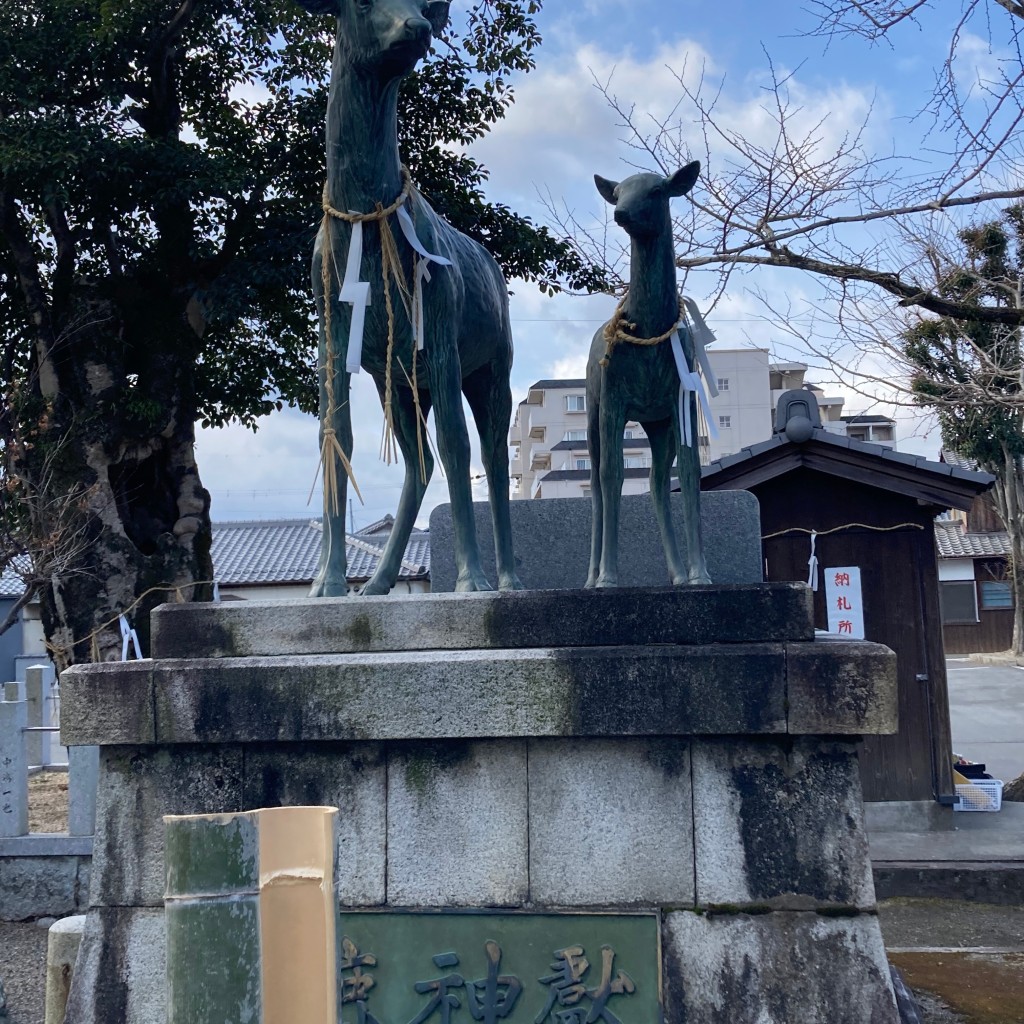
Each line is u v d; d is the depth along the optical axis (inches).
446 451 165.3
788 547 366.3
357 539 1039.0
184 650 154.2
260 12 463.8
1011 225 362.9
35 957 254.5
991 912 285.6
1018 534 1024.9
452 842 141.5
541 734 138.8
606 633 146.3
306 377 556.1
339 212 160.1
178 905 61.1
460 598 149.3
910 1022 152.8
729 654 137.2
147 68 479.2
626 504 253.1
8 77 427.5
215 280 462.0
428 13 159.0
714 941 135.4
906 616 357.1
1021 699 791.1
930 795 348.5
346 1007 138.4
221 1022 59.9
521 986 136.9
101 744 146.4
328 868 65.1
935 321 350.0
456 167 494.0
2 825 293.3
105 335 478.9
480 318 182.4
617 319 184.9
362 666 142.4
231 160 458.0
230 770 145.9
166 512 506.3
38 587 457.4
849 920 134.3
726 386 1203.9
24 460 466.9
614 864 138.9
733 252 324.2
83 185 444.5
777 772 138.3
